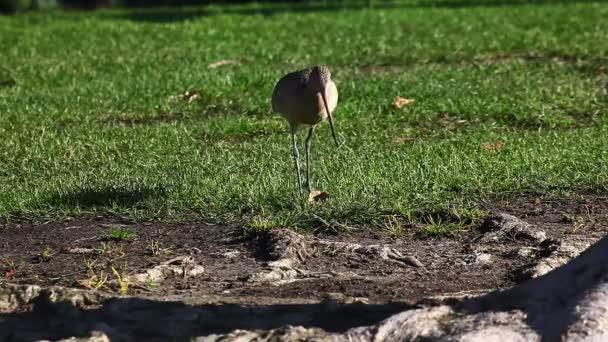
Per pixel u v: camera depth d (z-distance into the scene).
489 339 7.02
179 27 29.62
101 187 12.58
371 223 11.27
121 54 24.62
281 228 10.77
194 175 13.22
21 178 13.53
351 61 23.00
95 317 8.25
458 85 19.28
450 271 9.77
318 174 13.12
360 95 18.39
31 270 10.01
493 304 7.63
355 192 12.05
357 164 13.48
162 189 12.51
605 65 21.20
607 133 15.40
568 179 12.70
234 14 34.53
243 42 26.25
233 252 10.40
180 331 7.93
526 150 14.17
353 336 7.31
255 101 18.17
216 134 15.91
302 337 7.46
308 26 29.72
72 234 11.24
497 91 18.59
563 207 11.85
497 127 16.23
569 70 20.81
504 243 10.65
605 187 12.44
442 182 12.51
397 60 23.00
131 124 17.05
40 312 8.48
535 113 16.81
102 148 14.97
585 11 32.34
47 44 26.30
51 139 15.60
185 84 19.55
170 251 10.48
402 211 11.42
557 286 7.48
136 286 9.20
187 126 16.36
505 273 9.66
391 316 7.50
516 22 29.55
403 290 8.98
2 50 25.22
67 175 13.50
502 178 12.73
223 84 19.47
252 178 12.95
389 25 29.59
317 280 9.41
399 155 13.95
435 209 11.55
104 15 35.78
